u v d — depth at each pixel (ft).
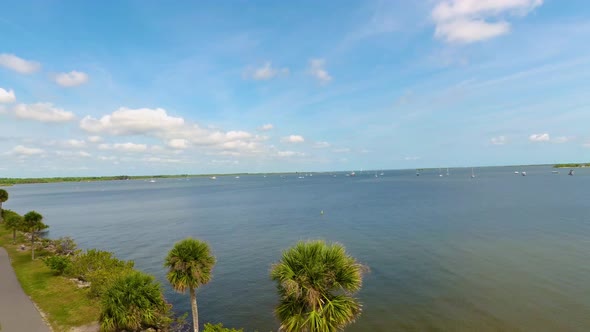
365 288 124.06
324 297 48.65
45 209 473.26
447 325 94.32
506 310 101.76
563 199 349.41
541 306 103.30
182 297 124.16
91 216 380.99
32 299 105.19
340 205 401.49
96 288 103.71
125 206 488.85
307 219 303.07
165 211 408.87
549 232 199.00
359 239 207.82
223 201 521.24
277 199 522.06
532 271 133.59
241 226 279.69
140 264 171.12
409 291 119.75
